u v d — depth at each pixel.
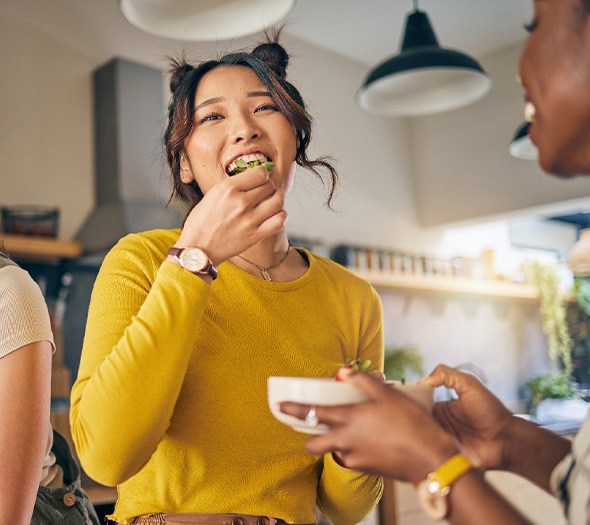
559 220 7.11
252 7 2.24
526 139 3.62
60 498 1.24
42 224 3.47
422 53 3.05
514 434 0.83
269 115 1.14
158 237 1.12
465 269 5.89
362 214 5.29
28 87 3.78
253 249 1.15
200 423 1.02
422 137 5.77
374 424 0.64
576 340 6.48
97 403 0.86
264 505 1.03
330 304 1.18
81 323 3.82
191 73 1.16
